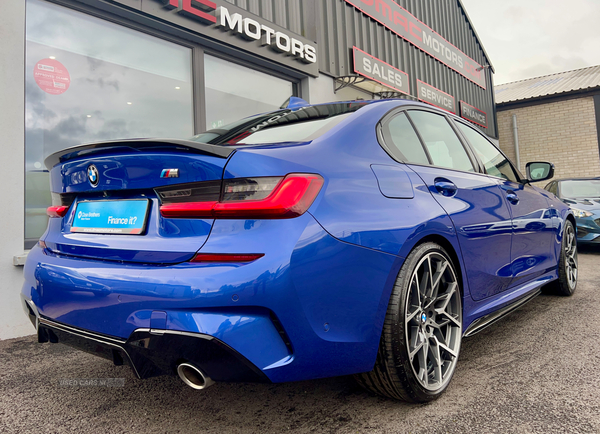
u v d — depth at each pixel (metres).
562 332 2.45
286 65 5.26
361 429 1.41
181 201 1.25
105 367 2.16
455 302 1.79
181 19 4.05
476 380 1.80
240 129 1.88
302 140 1.50
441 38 9.87
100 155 1.43
